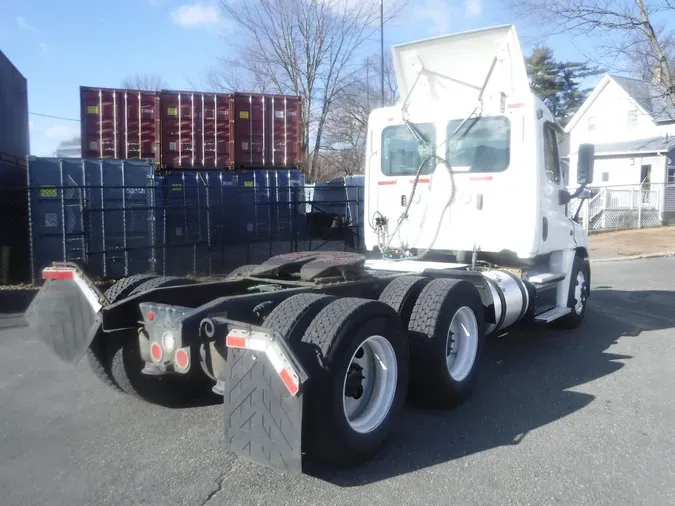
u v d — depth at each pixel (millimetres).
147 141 15086
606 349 7156
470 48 6598
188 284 5203
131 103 14969
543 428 4660
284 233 14984
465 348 5242
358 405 4105
